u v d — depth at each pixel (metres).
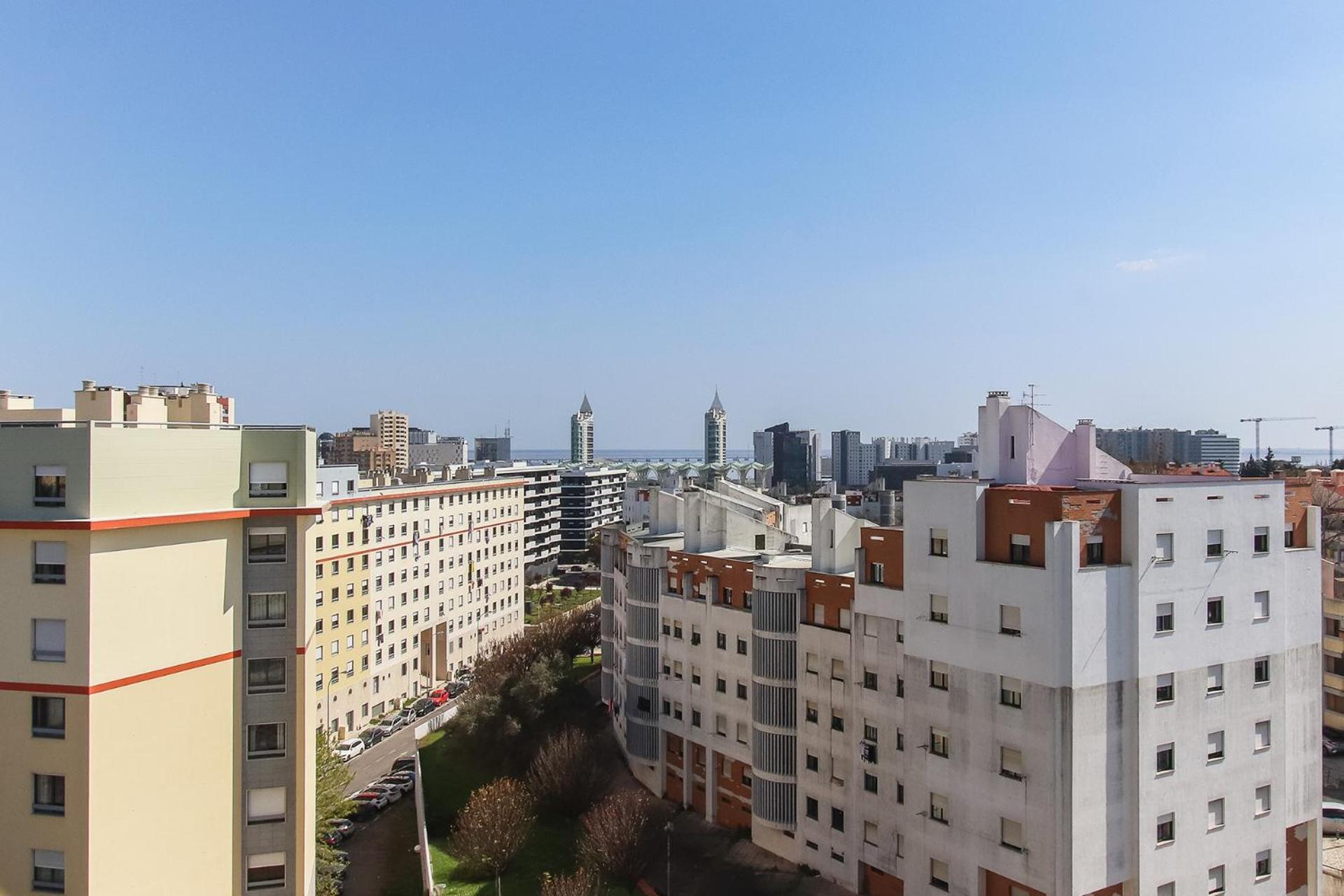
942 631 44.88
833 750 53.16
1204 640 42.56
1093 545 40.81
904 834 47.38
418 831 64.44
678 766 66.62
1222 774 43.09
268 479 33.97
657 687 68.31
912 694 46.62
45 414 41.31
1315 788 46.81
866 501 77.75
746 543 68.75
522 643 91.12
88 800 28.23
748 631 59.34
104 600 28.80
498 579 126.81
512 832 56.06
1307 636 46.66
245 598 33.50
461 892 53.81
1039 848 40.00
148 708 30.14
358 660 91.75
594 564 188.75
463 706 77.50
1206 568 42.69
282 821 33.31
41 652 28.80
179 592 31.22
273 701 33.53
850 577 52.94
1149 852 40.78
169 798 30.75
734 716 60.75
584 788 64.81
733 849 58.62
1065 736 39.31
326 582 86.44
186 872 31.23
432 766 75.25
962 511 43.84
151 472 30.48
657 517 77.94
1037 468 48.00
